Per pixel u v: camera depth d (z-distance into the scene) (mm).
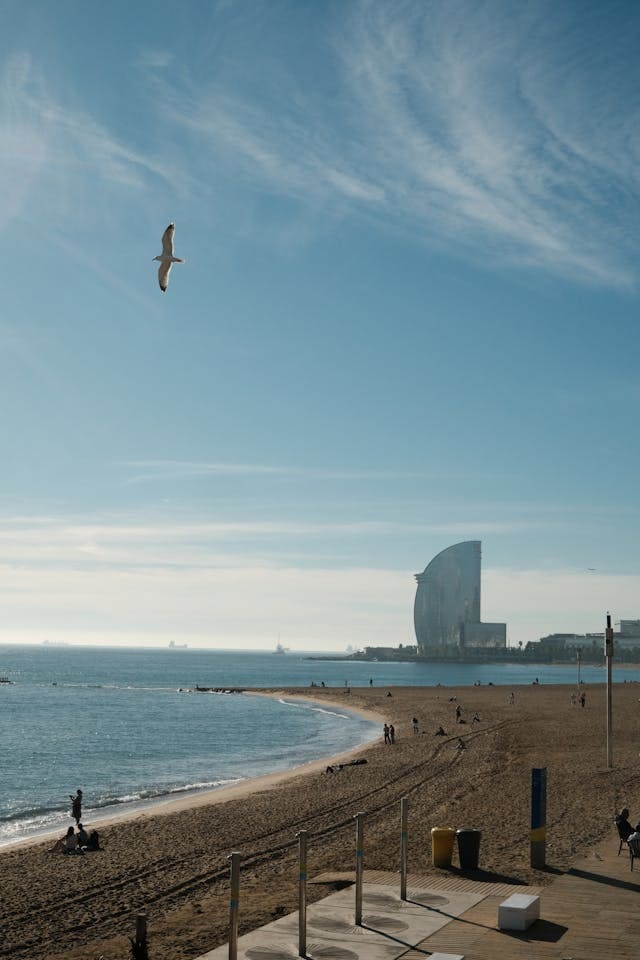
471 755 48031
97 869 21188
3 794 42906
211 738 72062
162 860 22094
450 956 11523
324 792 36469
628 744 50188
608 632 38500
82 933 15070
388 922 14094
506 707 94562
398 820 27141
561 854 20016
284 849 22812
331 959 12250
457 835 18562
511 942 12922
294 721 89500
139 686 171375
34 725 83688
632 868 18031
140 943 12648
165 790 42812
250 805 33188
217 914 15469
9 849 26750
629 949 12555
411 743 60438
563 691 135000
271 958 12320
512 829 24000
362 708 105875
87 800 40188
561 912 14633
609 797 29703
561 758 43344
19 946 14328
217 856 22391
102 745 66438
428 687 155750
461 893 16078
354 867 19172
